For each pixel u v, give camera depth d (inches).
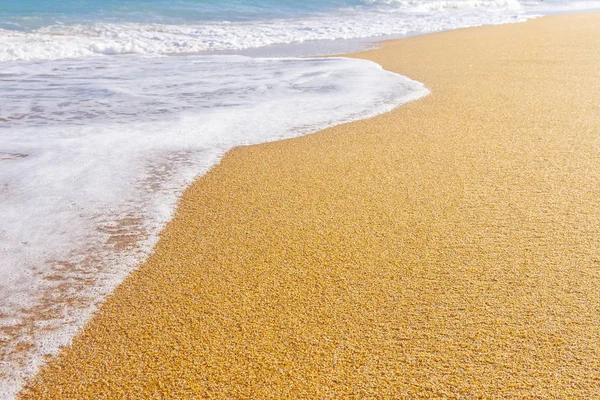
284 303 95.3
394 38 463.5
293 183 146.0
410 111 209.2
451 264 103.4
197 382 78.5
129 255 114.2
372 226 120.0
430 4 724.7
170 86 281.4
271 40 467.5
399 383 76.2
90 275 107.4
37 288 103.5
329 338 85.9
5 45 401.4
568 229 113.3
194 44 442.0
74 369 82.7
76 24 501.7
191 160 167.9
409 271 102.3
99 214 133.3
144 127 204.7
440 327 86.7
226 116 216.8
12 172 159.9
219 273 105.7
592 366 76.6
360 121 200.2
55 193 145.4
